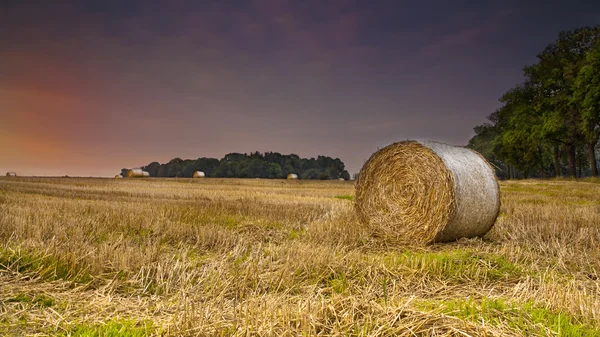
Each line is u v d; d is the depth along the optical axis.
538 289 5.60
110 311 4.70
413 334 3.85
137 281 5.75
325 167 124.38
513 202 17.66
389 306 4.58
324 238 9.34
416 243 9.99
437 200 9.74
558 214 12.84
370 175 11.23
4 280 5.55
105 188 27.94
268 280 5.96
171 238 9.21
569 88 44.50
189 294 5.34
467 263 7.11
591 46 44.22
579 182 36.88
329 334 3.95
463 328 3.98
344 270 6.50
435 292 5.79
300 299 4.87
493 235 10.56
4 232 8.74
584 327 4.26
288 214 13.20
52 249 6.64
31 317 4.38
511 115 52.75
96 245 7.89
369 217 11.11
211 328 4.00
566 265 7.27
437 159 9.84
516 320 4.36
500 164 81.38
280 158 125.88
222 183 47.53
